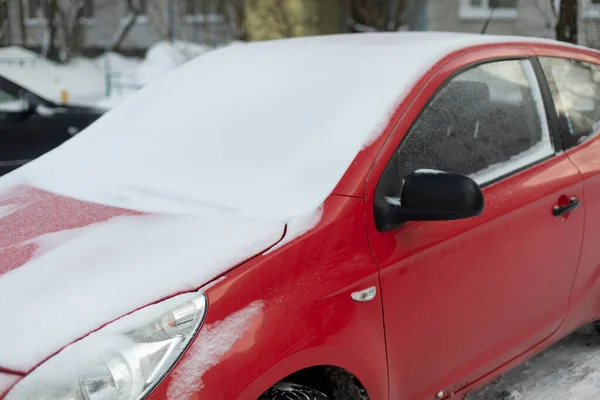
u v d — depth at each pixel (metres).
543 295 3.20
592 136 3.54
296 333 2.26
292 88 3.12
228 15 25.34
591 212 3.39
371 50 3.17
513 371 3.70
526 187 3.09
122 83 23.59
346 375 2.53
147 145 3.21
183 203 2.75
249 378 2.14
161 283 2.19
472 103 3.06
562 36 6.87
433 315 2.71
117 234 2.53
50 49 25.45
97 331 2.05
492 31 21.64
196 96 3.40
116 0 29.23
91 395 1.95
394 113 2.77
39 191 3.09
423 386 2.75
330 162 2.66
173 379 2.04
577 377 3.60
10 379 1.98
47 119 9.20
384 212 2.58
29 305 2.18
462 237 2.79
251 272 2.26
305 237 2.40
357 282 2.45
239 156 2.90
